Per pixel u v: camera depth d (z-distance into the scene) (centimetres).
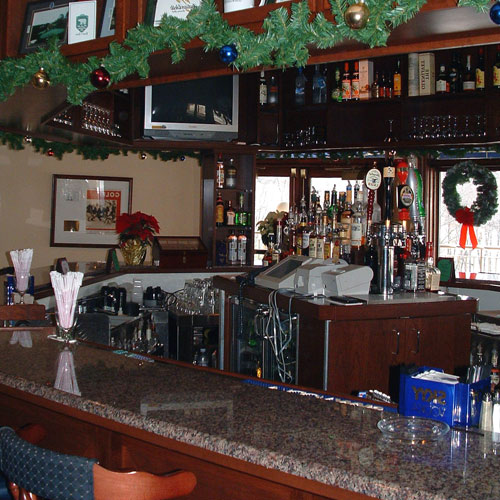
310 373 315
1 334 273
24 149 704
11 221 701
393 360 313
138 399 180
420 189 390
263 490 165
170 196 760
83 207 732
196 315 547
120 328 470
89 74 325
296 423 161
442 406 164
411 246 371
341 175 688
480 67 559
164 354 566
